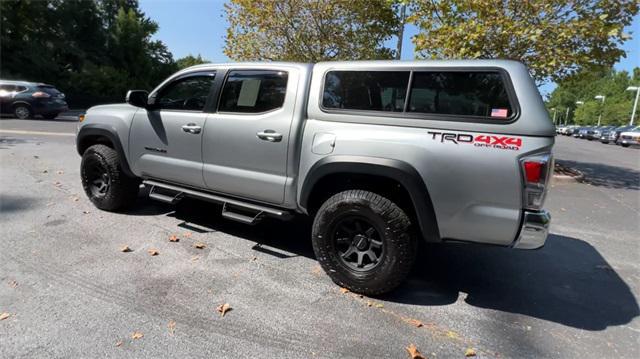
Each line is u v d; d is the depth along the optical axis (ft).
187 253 12.23
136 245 12.61
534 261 13.10
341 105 10.36
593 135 119.03
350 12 35.86
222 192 12.75
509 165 8.49
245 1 35.06
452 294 10.57
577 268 12.68
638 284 11.64
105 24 135.33
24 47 95.45
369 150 9.66
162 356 7.50
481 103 8.86
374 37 37.83
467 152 8.81
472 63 9.08
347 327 8.75
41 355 7.37
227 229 14.48
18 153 27.96
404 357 7.84
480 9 28.25
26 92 54.75
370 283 9.91
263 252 12.62
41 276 10.33
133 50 139.33
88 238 13.00
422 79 9.50
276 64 11.50
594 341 8.66
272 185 11.38
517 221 8.63
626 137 88.12
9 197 17.11
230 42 38.14
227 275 10.91
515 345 8.40
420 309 9.70
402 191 10.10
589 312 9.91
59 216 14.97
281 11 35.22
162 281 10.37
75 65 115.85
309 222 15.79
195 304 9.36
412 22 32.37
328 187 11.14
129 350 7.63
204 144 12.58
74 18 116.47
